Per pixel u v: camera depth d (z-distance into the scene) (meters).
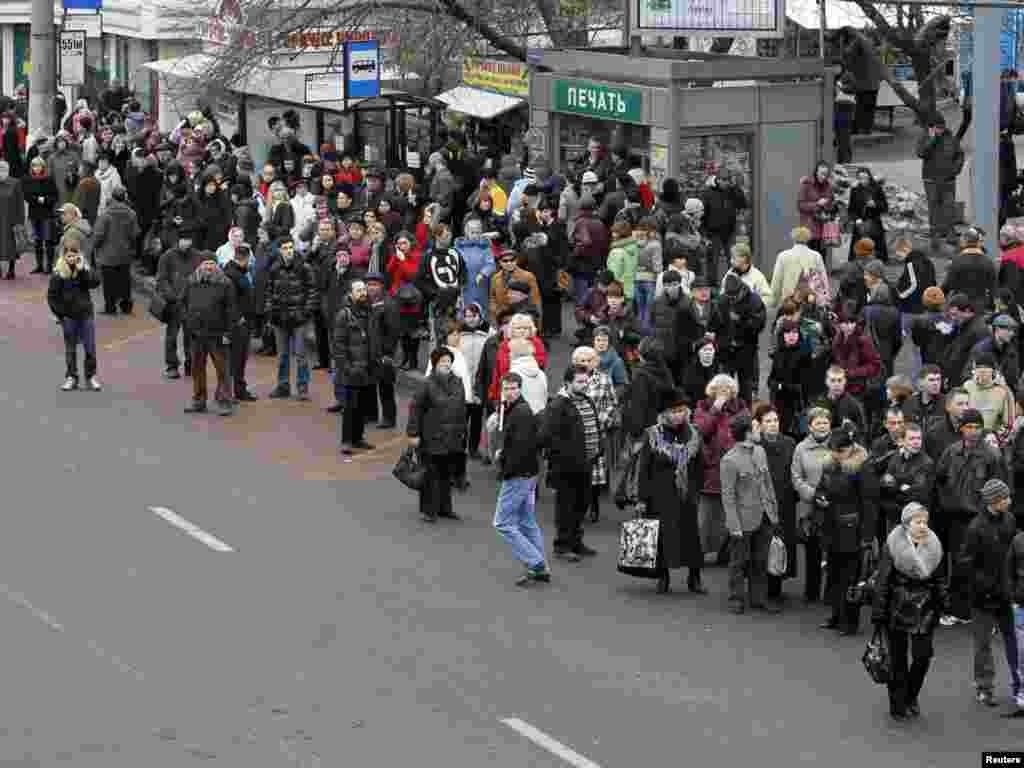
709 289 48.12
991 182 49.97
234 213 64.62
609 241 57.31
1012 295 42.94
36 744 29.02
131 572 38.19
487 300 53.69
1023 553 31.19
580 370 39.62
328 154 70.69
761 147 63.50
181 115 85.25
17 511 42.47
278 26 72.25
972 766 29.12
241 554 39.66
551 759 28.72
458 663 33.16
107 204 64.38
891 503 35.91
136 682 31.81
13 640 33.88
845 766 28.97
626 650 34.25
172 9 92.94
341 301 54.19
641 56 64.94
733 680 32.81
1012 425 39.69
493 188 64.25
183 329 55.47
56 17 110.62
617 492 40.41
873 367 44.03
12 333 61.44
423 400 42.09
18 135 83.12
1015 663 31.55
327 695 31.34
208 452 48.19
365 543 40.84
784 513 36.97
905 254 50.88
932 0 46.75
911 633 30.56
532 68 68.69
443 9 71.31
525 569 39.16
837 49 84.50
